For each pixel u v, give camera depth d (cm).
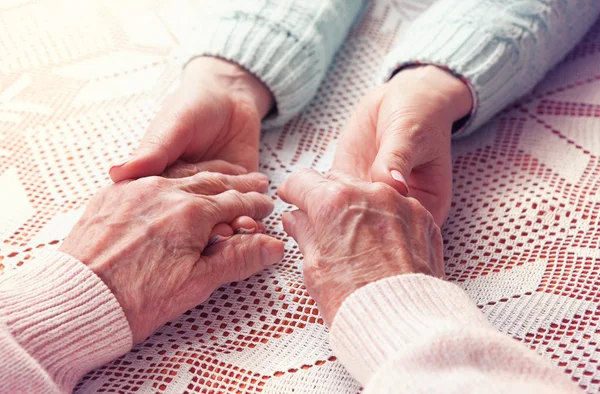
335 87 64
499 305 48
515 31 58
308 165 58
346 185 47
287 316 49
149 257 47
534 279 49
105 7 70
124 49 66
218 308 50
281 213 55
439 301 43
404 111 52
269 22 60
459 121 59
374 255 45
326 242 46
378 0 71
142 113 61
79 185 56
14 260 51
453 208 55
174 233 48
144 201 49
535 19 59
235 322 49
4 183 57
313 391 45
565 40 62
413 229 47
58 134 60
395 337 41
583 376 44
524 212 53
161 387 46
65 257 47
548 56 60
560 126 59
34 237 53
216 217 50
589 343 46
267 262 50
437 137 52
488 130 60
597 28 67
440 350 38
